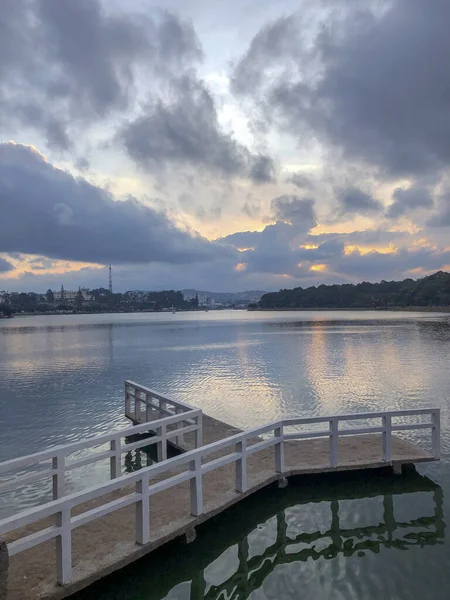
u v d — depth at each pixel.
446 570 8.19
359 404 22.48
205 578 8.28
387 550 8.94
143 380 31.34
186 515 8.91
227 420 19.88
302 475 11.91
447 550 8.86
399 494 11.29
